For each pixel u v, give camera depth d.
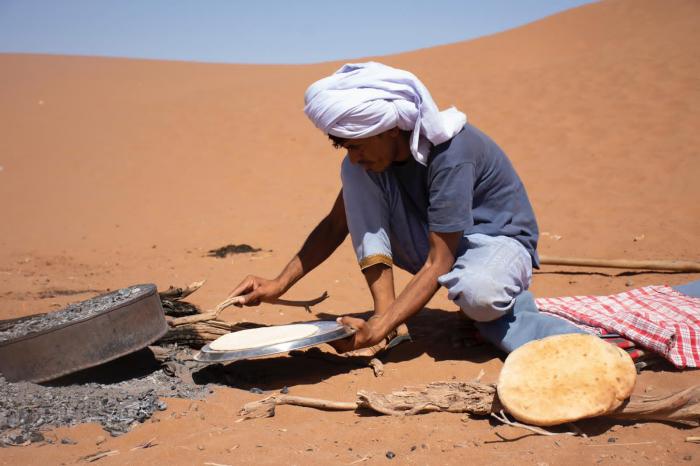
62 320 3.93
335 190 12.60
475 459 2.78
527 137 14.01
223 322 4.52
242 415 3.39
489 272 3.84
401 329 4.42
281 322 5.25
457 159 3.86
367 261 4.21
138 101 21.77
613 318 4.08
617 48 19.14
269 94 19.67
